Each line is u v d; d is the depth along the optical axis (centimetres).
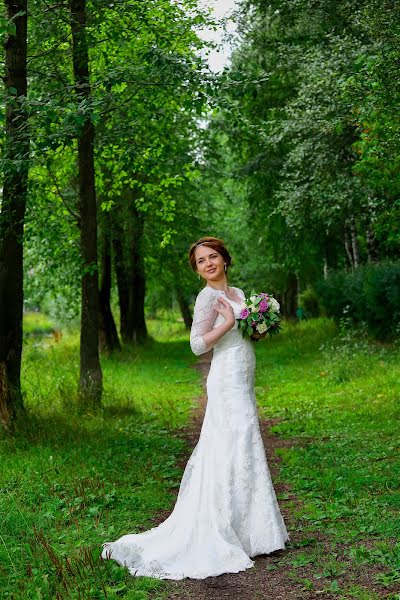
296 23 1603
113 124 1203
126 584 461
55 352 2216
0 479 730
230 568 478
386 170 902
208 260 543
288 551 513
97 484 707
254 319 524
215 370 537
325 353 1720
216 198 2947
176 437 1025
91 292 1245
